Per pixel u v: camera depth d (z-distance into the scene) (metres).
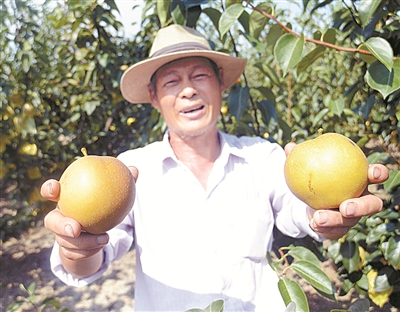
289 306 1.14
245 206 1.74
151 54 1.94
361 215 1.05
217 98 1.81
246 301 1.66
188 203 1.73
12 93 3.77
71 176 1.08
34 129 3.76
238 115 2.31
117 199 1.07
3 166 3.95
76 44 3.91
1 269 4.35
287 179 1.18
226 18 1.76
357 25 1.78
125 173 1.13
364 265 2.47
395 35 1.83
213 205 1.74
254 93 4.62
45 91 4.98
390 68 1.36
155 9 3.29
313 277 1.49
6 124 3.78
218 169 1.77
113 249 1.59
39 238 5.20
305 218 1.59
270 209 1.78
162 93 1.81
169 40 1.85
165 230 1.70
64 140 5.29
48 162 4.85
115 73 3.89
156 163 1.79
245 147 1.89
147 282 1.69
